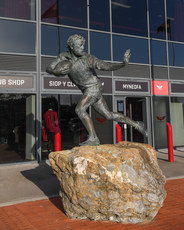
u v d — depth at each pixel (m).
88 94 3.93
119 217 3.22
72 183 3.31
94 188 3.22
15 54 8.11
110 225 3.15
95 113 9.23
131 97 10.30
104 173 3.17
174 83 10.85
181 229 3.00
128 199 3.20
